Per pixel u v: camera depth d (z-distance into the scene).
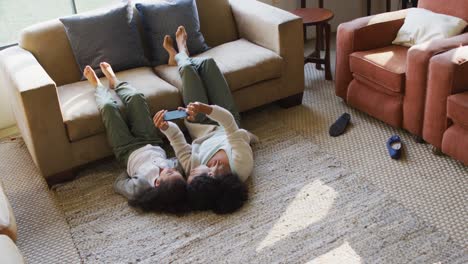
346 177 2.56
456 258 2.01
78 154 2.68
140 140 2.69
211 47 3.34
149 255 2.18
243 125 3.15
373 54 2.95
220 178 2.41
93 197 2.59
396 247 2.09
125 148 2.64
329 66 3.61
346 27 3.04
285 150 2.84
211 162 2.53
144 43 3.25
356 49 3.04
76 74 3.05
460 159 2.47
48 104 2.50
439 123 2.56
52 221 2.44
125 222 2.39
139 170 2.54
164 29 3.13
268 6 3.31
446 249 2.06
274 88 3.15
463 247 2.06
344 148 2.81
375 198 2.39
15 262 1.53
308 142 2.90
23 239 2.34
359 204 2.36
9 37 3.38
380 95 2.92
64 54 3.02
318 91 3.50
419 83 2.62
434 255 2.03
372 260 2.04
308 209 2.36
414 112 2.71
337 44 3.13
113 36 3.03
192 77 2.79
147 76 2.98
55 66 3.00
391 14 3.15
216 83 2.84
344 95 3.21
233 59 3.03
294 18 3.05
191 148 2.64
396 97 2.82
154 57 3.18
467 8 2.86
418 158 2.67
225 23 3.41
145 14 3.14
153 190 2.42
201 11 3.34
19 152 3.05
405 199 2.37
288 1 4.20
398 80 2.72
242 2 3.43
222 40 3.41
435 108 2.55
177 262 2.12
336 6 4.46
